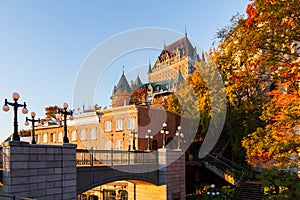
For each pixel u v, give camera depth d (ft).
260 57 45.21
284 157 40.93
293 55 43.91
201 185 81.71
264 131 45.21
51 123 108.88
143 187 68.28
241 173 78.64
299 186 46.70
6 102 35.40
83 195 80.69
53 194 39.09
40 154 37.86
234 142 89.35
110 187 75.77
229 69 69.82
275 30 41.98
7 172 34.30
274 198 50.16
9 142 34.42
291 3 40.50
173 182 66.44
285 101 42.39
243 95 84.17
